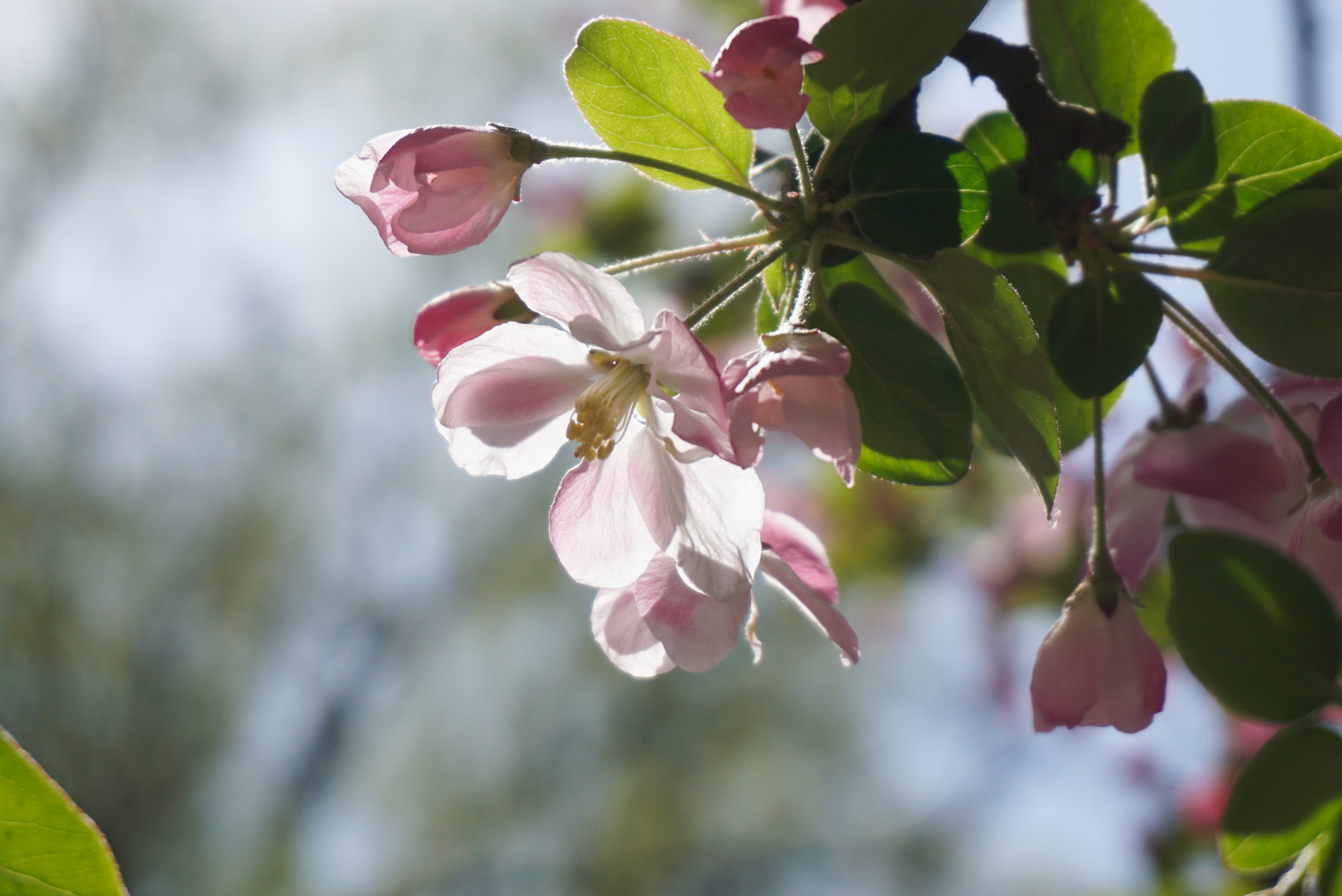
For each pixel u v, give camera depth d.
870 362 0.52
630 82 0.52
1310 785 0.49
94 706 2.90
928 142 0.51
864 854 3.31
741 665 3.53
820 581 0.52
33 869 0.49
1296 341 0.52
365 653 3.49
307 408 3.49
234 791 3.16
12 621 2.83
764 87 0.50
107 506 3.05
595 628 0.53
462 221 0.52
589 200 1.04
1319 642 0.48
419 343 0.53
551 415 0.53
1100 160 0.55
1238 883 0.79
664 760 3.47
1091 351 0.53
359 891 3.30
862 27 0.51
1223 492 0.52
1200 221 0.53
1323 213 0.52
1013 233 0.55
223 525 3.21
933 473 0.52
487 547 3.63
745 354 0.50
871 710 3.39
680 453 0.51
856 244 0.51
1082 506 1.01
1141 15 0.55
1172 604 0.48
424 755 3.53
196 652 3.07
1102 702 0.52
